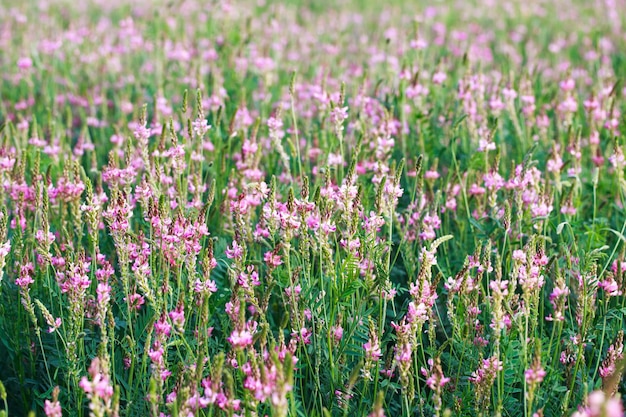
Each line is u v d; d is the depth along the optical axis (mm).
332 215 4695
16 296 4770
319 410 4438
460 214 5930
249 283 4340
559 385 4391
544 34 12414
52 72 9281
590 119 6957
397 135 6922
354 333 4562
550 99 7902
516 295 4375
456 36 11836
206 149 6605
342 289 4328
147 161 5305
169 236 4359
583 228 5387
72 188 5156
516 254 4371
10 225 5297
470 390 4348
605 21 13422
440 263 5426
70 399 4367
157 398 3953
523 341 4121
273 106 8312
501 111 7328
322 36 12102
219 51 8750
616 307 4727
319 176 5871
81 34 10711
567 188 6051
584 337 4375
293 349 4094
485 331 4711
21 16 11586
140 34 10414
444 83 7559
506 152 7090
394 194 4535
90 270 4867
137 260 4191
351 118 6930
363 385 4383
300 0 15977
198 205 5410
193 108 7988
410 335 4180
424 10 15086
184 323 4152
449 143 6848
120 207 4363
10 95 8977
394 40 10117
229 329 4684
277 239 5109
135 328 4652
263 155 6793
